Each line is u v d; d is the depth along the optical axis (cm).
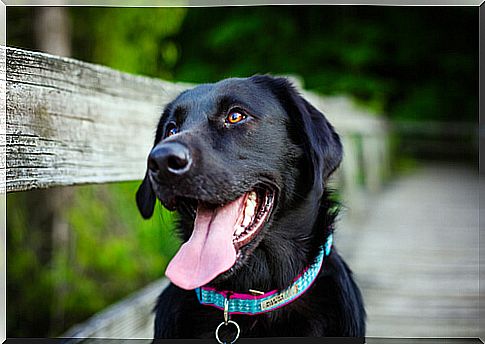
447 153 669
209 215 116
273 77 125
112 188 232
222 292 119
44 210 221
